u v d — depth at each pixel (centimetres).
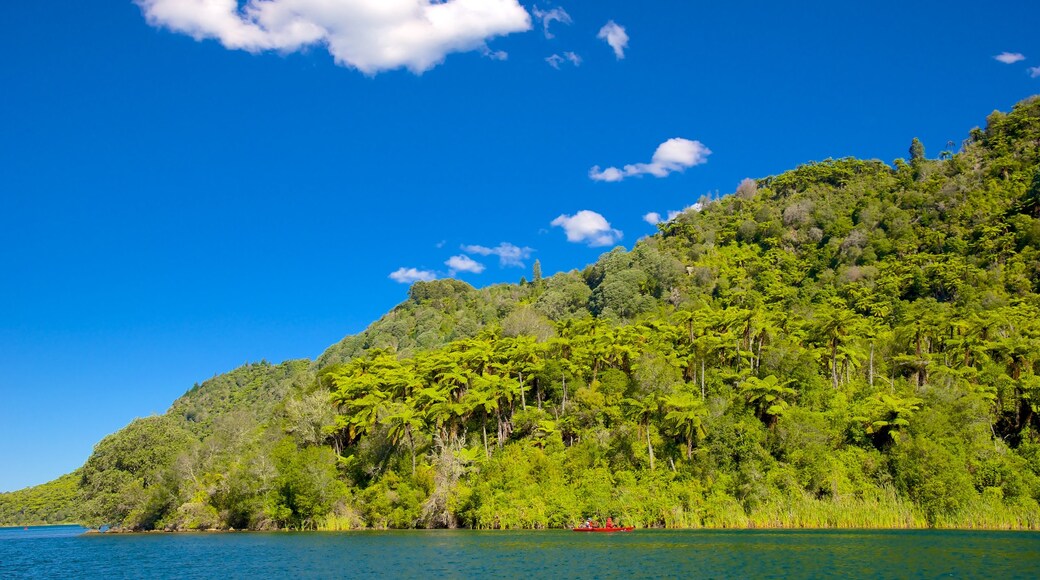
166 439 14275
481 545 7625
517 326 17138
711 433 9881
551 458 10406
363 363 14162
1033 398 9825
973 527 8325
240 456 12331
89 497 14188
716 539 7581
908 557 5891
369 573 5900
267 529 11362
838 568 5431
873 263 19025
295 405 12300
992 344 10744
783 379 10875
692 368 11825
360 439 12306
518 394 12069
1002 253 16475
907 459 8981
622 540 7775
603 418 10888
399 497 10575
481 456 10756
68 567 7212
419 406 11744
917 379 11156
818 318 13025
